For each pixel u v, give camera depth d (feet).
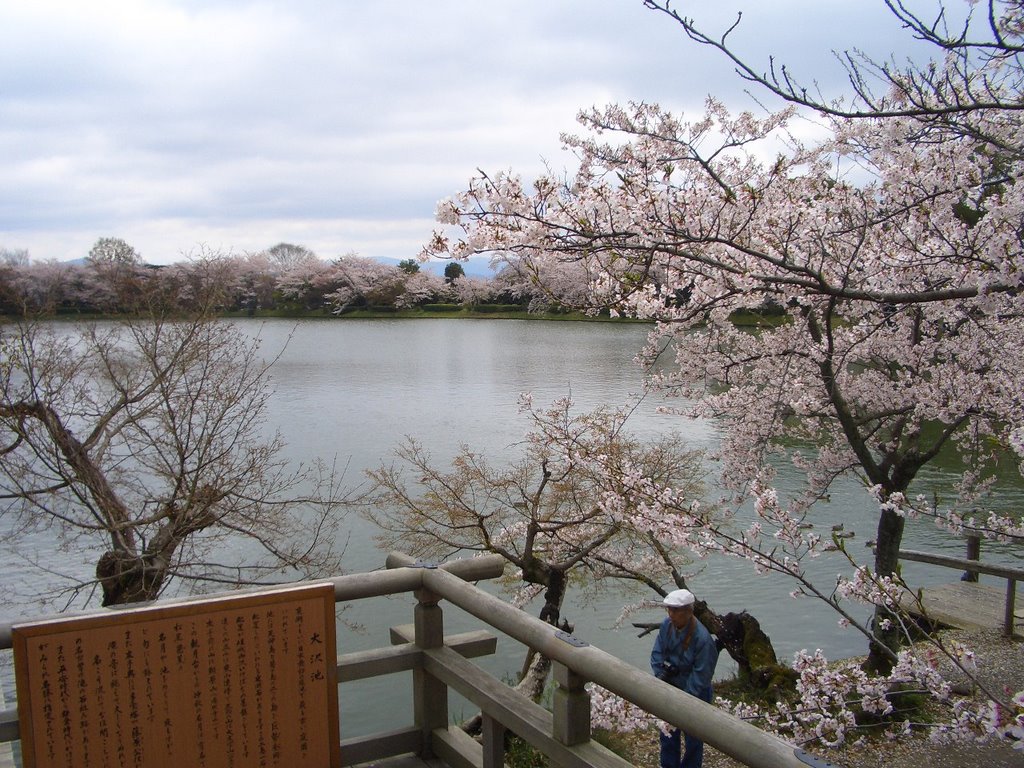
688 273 21.52
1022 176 18.83
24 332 35.04
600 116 24.26
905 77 19.16
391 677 38.09
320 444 80.43
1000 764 20.76
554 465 39.42
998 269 17.02
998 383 26.21
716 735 7.42
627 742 25.11
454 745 11.53
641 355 34.12
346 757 11.35
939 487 60.54
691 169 24.02
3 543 48.32
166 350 37.29
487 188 17.72
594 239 17.58
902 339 30.99
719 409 31.99
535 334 212.02
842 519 56.75
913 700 24.11
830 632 40.24
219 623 9.95
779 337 30.50
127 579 32.50
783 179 24.03
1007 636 28.19
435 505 37.42
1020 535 21.97
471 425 90.27
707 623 32.83
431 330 225.15
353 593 11.21
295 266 284.20
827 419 31.63
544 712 10.11
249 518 35.17
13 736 9.37
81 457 33.30
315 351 173.06
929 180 20.49
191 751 9.86
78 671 9.34
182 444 36.19
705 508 36.32
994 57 16.48
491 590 44.78
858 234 22.82
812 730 19.83
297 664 10.34
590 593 44.96
